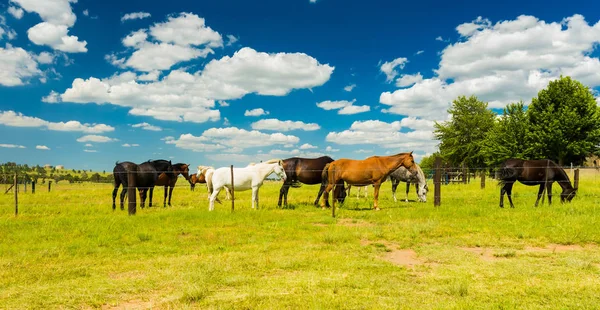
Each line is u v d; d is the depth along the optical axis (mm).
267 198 18953
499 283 5457
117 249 7867
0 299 4977
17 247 7852
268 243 8344
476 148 50500
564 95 38219
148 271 6277
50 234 9117
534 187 22109
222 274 6070
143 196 15219
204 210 12945
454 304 4590
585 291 5031
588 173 34031
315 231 9742
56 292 5238
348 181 14109
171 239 8734
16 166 89312
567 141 36344
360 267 6434
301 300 4801
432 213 11875
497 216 11125
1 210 13562
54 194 22562
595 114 36031
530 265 6430
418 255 7289
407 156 13742
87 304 4859
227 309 4551
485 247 7973
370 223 10883
